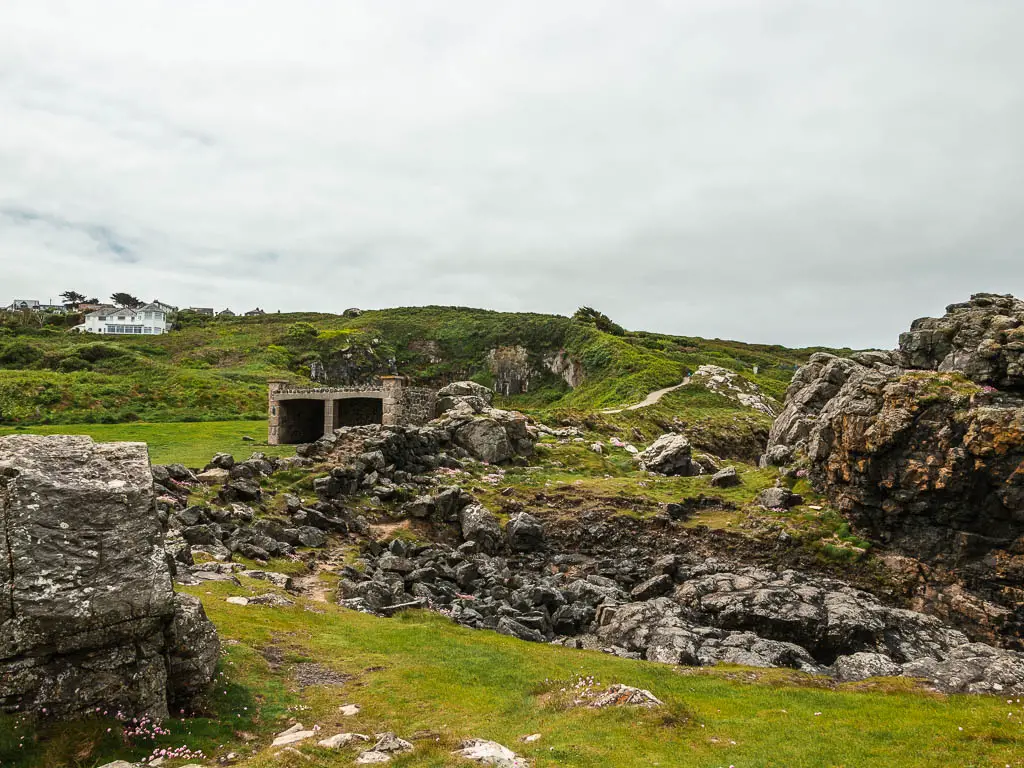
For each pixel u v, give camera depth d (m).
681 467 57.66
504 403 128.75
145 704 12.09
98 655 11.80
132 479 13.19
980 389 37.72
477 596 31.47
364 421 65.50
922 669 20.41
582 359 129.88
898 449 38.22
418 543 39.03
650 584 34.38
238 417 82.56
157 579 12.52
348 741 12.26
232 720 13.23
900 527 38.81
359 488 44.97
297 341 147.12
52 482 12.16
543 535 42.62
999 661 19.59
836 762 11.79
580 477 55.19
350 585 27.53
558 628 29.09
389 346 155.25
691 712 14.59
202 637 13.82
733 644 23.77
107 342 134.50
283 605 22.45
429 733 13.02
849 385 45.28
